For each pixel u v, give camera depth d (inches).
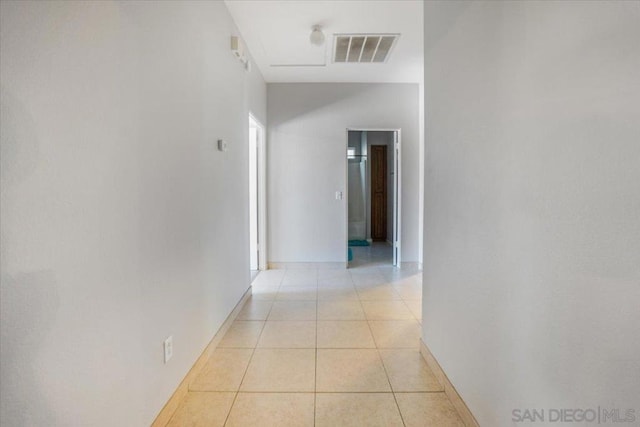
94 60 43.2
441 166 74.5
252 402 70.5
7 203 31.8
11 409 32.3
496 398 51.6
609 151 31.0
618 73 30.0
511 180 47.3
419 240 191.2
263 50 142.7
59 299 37.6
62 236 38.0
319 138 187.8
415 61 155.8
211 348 90.3
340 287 153.8
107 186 45.9
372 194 292.2
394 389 74.7
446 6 70.4
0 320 31.2
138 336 54.0
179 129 70.0
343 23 120.1
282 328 108.0
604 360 31.9
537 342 41.6
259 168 183.3
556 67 37.8
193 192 78.1
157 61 60.2
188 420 65.0
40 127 35.1
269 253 190.7
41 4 35.2
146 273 56.4
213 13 93.0
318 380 78.4
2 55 31.3
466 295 62.3
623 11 29.4
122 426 49.6
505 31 48.2
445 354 73.1
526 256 43.8
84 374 41.4
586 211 33.8
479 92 56.4
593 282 33.0
